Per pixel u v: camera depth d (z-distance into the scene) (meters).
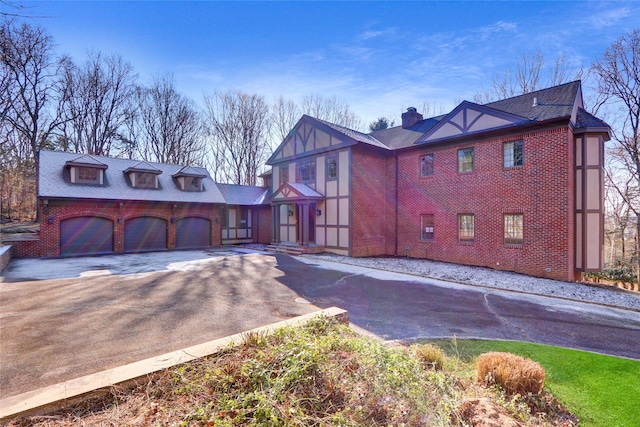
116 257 15.79
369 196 16.12
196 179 20.80
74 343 5.07
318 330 4.64
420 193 15.09
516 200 11.74
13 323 6.01
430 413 2.81
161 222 19.05
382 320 6.53
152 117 32.22
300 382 3.05
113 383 2.96
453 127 13.62
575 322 6.58
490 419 2.94
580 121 11.27
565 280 10.52
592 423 3.15
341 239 15.97
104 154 29.83
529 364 3.67
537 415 3.22
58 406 2.72
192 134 33.75
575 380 4.07
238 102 34.25
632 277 13.79
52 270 11.86
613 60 16.98
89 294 8.29
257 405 2.68
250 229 24.41
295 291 8.81
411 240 15.48
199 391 2.96
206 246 20.80
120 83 30.41
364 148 15.88
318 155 17.42
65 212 15.95
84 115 28.45
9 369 4.18
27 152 24.91
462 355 4.83
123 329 5.72
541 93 12.91
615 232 18.14
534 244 11.25
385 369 3.28
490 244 12.46
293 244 17.81
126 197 17.50
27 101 23.81
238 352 3.65
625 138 16.70
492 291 9.09
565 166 10.62
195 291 8.70
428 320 6.57
